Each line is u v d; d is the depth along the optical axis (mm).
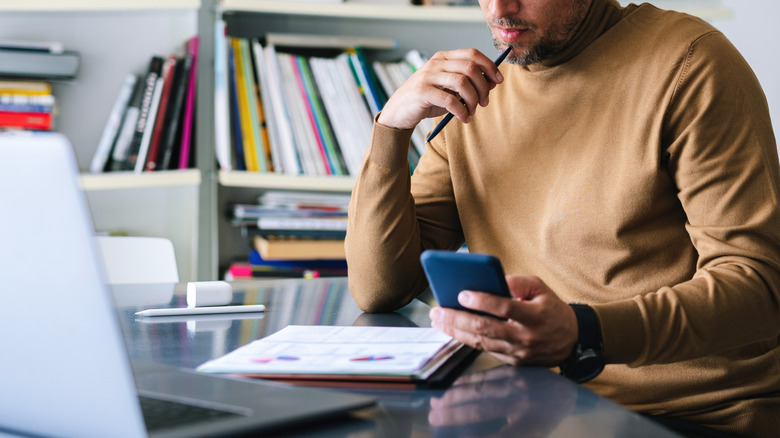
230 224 2164
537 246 1145
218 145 1917
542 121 1147
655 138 1032
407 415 580
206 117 1951
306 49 2078
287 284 1308
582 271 1099
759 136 989
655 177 1039
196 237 1991
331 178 1951
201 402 559
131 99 1987
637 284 1061
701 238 979
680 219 1071
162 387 601
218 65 1883
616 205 1060
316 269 1997
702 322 816
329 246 1985
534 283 745
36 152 443
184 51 2084
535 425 553
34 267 462
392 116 1078
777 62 2250
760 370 1024
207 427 498
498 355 743
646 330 782
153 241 1459
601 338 755
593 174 1084
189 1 1887
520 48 1105
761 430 996
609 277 1077
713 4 2262
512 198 1174
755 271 897
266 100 1933
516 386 664
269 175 1923
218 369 682
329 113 1967
